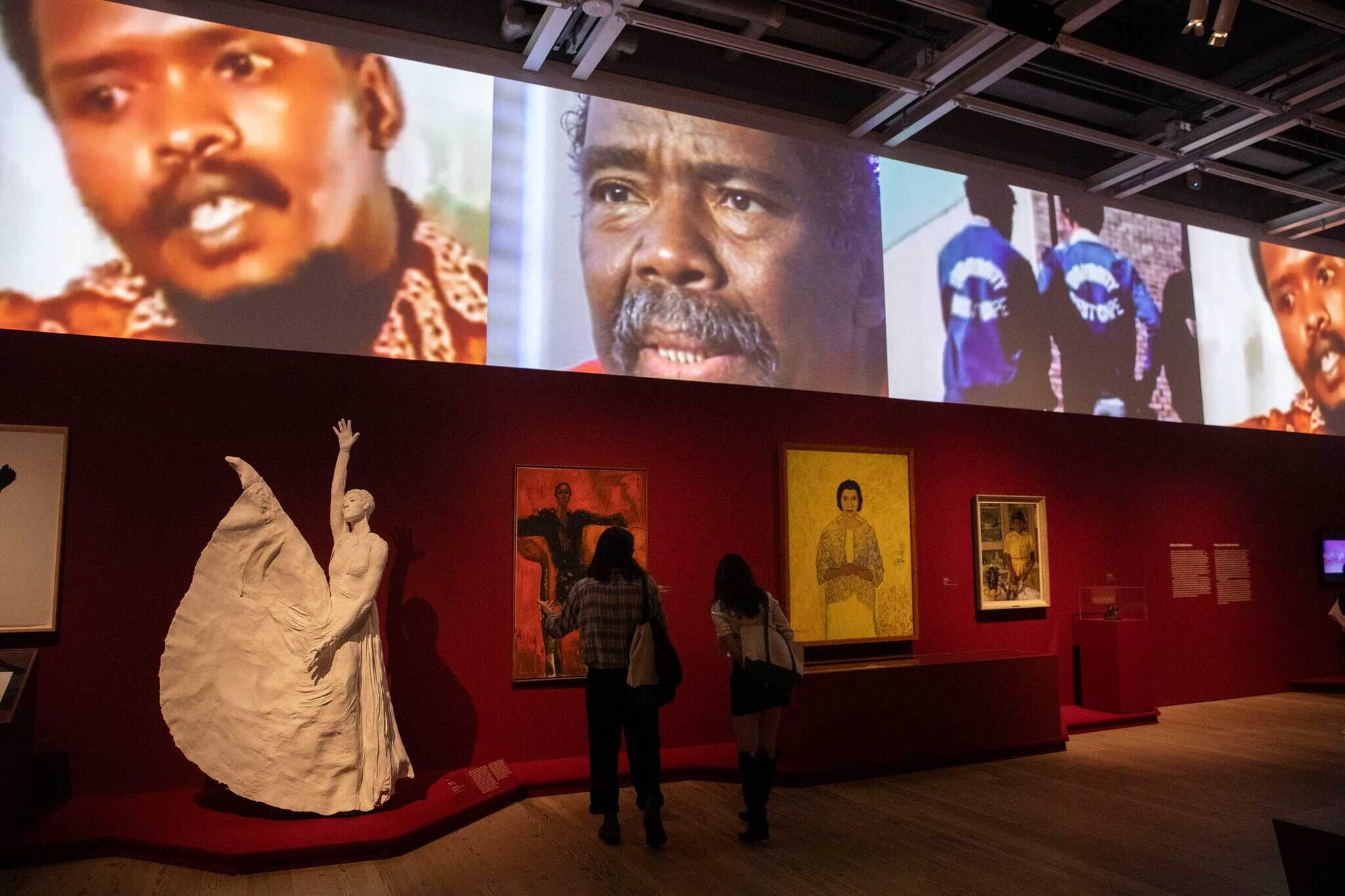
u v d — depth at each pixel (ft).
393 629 22.67
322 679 18.98
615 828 18.15
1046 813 20.25
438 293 24.40
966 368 31.91
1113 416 34.91
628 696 18.01
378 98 24.62
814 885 15.78
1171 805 20.79
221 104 22.93
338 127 24.04
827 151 30.63
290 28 24.08
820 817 19.99
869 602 28.37
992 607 30.73
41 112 21.25
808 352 29.01
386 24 25.52
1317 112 30.94
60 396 20.54
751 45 26.16
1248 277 40.06
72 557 20.33
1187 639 35.22
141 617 20.70
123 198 21.68
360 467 22.81
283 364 22.45
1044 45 26.35
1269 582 37.76
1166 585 34.96
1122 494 34.40
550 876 16.31
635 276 26.96
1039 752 26.48
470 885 15.93
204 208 22.36
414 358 23.89
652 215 27.53
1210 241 39.27
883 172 31.60
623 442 25.81
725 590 18.57
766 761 18.29
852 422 29.27
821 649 27.71
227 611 19.08
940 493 30.55
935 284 31.83
